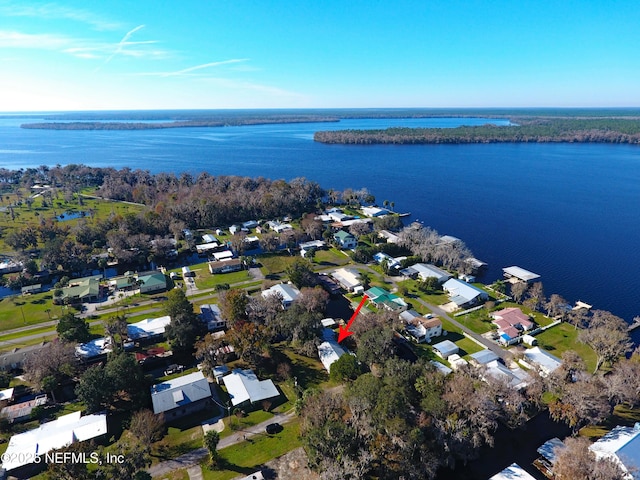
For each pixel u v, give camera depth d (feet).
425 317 348.38
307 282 399.03
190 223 610.65
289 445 215.72
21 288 417.08
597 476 175.52
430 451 193.36
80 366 270.46
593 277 443.73
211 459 199.72
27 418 233.96
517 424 222.89
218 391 258.78
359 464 186.09
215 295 391.86
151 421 215.92
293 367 283.79
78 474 167.53
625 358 283.18
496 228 612.70
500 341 317.42
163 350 299.58
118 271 478.18
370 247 522.88
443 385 226.17
